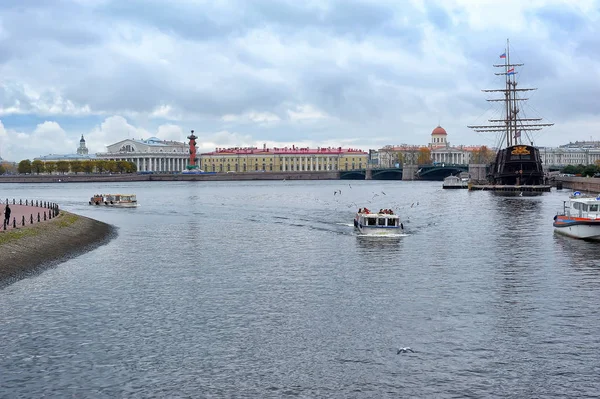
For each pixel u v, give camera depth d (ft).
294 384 94.17
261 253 202.08
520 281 155.94
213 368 99.66
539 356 104.06
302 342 110.63
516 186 609.01
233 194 609.42
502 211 360.07
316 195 575.38
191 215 353.31
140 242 229.25
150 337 113.09
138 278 160.45
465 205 413.39
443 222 296.10
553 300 136.98
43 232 214.07
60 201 498.69
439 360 102.63
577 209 242.58
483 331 115.85
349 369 99.35
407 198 507.71
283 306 132.98
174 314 126.82
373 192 630.33
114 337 112.98
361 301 136.87
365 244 221.46
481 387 93.35
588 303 134.41
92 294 142.82
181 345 109.09
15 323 120.47
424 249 208.33
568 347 107.86
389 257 192.95
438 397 90.38
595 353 105.29
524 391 92.07
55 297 139.74
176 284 153.48
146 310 129.70
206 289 148.36
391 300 137.59
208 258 192.13
